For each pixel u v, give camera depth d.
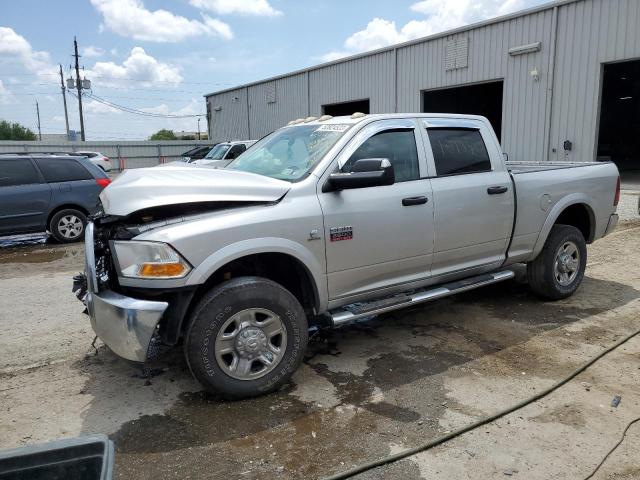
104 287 3.54
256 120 34.34
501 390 3.72
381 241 4.13
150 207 3.43
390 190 4.21
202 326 3.40
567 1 16.47
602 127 35.53
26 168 9.66
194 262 3.35
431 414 3.41
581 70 16.47
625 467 2.85
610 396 3.62
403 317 5.30
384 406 3.52
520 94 18.27
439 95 27.28
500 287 6.27
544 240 5.39
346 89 26.05
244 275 3.97
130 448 3.08
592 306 5.52
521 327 4.95
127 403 3.62
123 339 3.32
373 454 2.99
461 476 2.79
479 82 19.70
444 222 4.51
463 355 4.34
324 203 3.86
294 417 3.40
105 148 38.94
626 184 18.09
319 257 3.84
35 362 4.34
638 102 34.00
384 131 4.34
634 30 15.12
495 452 3.00
